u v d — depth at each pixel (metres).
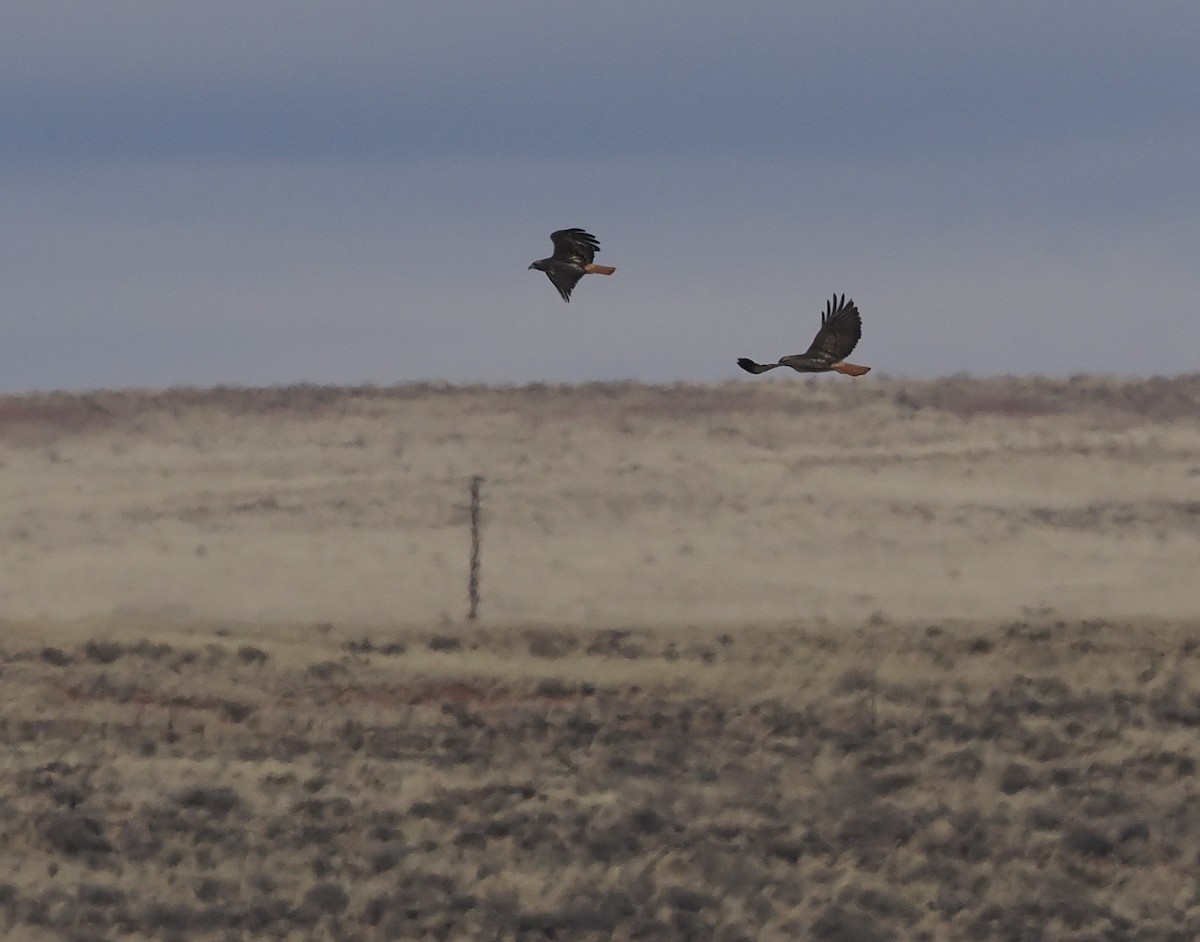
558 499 78.81
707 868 25.72
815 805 28.75
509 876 25.30
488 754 31.91
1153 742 32.09
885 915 24.12
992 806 28.66
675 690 36.12
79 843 26.53
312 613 54.00
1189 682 35.62
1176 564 66.88
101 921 23.50
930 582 63.31
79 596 58.78
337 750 32.22
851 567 66.44
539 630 40.28
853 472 86.56
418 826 27.62
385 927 23.25
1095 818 28.02
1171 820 27.81
